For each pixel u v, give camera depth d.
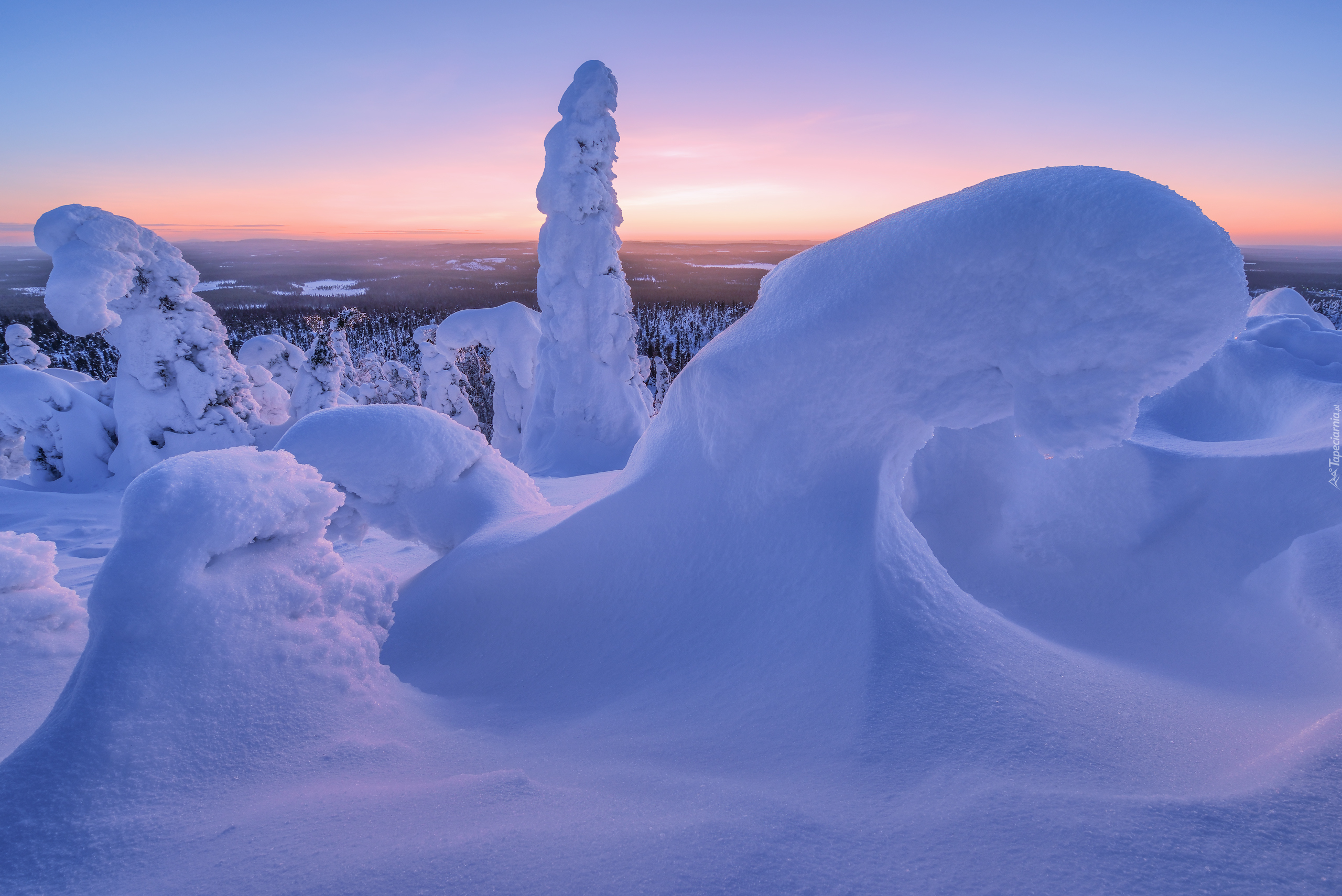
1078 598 4.29
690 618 3.46
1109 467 4.61
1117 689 2.57
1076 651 3.29
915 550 3.32
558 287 17.27
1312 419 5.41
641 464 4.27
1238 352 6.93
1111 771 1.90
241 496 2.83
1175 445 5.30
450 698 3.34
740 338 3.63
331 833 1.79
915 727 2.24
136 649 2.42
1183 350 2.56
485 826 1.76
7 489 12.20
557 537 4.20
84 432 16.27
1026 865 1.46
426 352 25.53
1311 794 1.54
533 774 2.23
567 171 16.34
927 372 3.18
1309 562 3.31
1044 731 2.13
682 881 1.47
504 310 22.64
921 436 3.42
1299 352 6.71
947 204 3.17
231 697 2.48
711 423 3.68
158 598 2.52
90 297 14.25
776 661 2.92
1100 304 2.66
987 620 3.05
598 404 17.67
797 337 3.32
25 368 16.19
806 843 1.61
